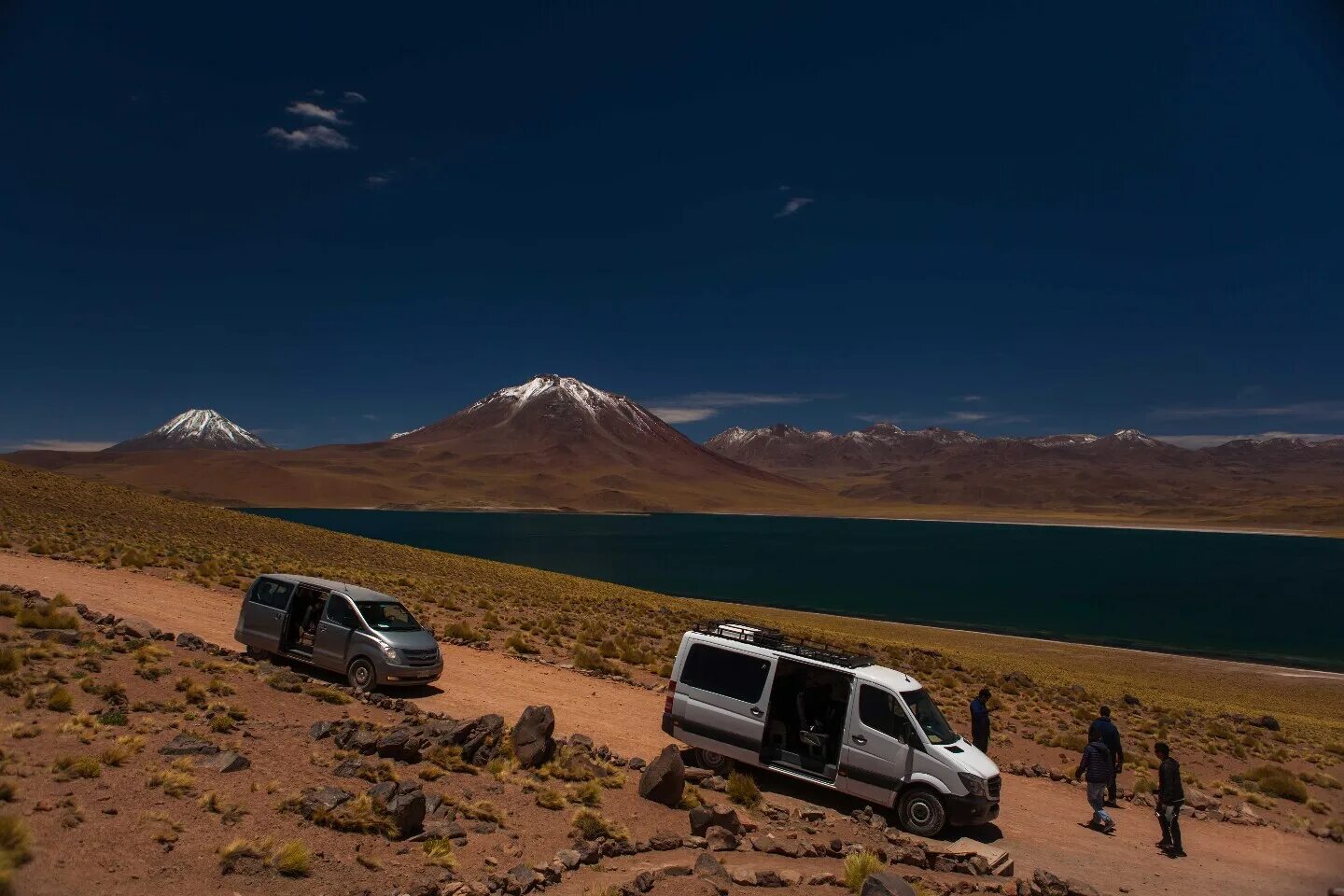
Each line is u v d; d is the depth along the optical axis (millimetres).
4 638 13625
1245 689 56656
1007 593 137625
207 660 15211
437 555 65000
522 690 19062
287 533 59188
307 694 14531
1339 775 24625
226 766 9297
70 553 31516
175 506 60656
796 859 10188
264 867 7090
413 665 16594
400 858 7949
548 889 7828
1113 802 16672
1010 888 9977
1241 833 15852
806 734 13625
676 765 11664
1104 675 56375
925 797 12414
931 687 31984
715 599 111438
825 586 136500
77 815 7387
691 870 8789
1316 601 135000
